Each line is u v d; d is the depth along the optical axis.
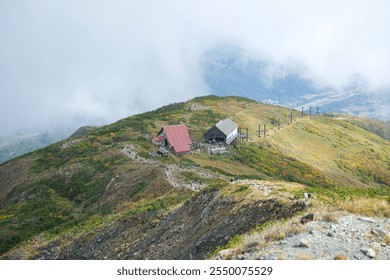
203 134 128.38
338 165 141.88
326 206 25.58
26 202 82.81
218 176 69.81
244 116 167.62
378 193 32.75
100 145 118.38
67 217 71.06
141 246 41.03
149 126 135.50
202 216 37.78
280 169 110.38
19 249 55.34
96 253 45.25
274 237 20.50
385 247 18.83
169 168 73.75
